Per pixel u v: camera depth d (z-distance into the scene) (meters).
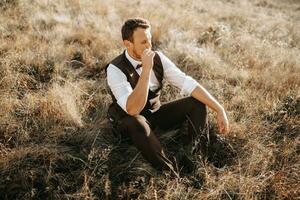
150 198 2.70
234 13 9.90
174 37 5.91
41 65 4.54
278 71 5.00
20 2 6.61
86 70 4.75
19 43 5.02
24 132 3.37
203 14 9.13
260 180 2.91
